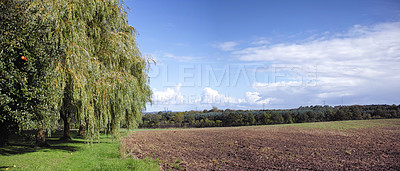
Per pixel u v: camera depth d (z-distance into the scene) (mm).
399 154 16031
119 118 16656
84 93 12953
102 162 12570
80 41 12914
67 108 16484
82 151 16609
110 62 15430
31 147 17188
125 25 18094
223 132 39500
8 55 8797
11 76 8547
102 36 15562
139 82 18953
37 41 9938
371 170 11406
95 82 13719
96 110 14742
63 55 11859
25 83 9320
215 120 72188
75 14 13328
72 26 12359
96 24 15492
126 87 15922
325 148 19312
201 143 23719
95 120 14594
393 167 12008
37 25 10344
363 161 13633
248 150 18391
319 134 32969
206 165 12672
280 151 17719
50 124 10734
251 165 12688
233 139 27500
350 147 19797
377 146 20172
